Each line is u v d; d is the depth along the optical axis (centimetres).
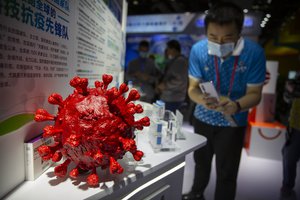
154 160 79
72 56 86
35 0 61
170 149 90
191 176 226
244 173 235
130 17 609
